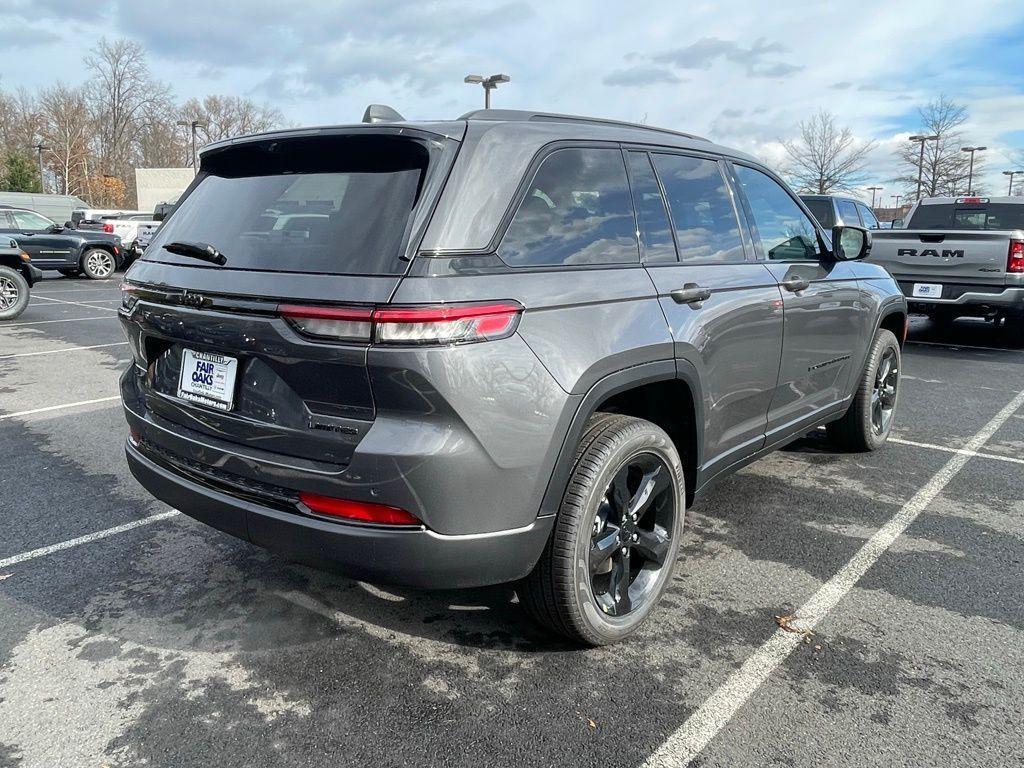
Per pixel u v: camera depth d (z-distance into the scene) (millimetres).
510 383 2213
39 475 4516
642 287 2725
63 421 5742
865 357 4602
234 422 2426
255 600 3068
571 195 2613
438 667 2613
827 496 4199
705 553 3488
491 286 2217
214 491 2545
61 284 18203
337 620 2920
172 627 2865
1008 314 8766
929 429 5578
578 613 2547
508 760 2162
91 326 10992
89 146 80375
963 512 3975
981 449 5078
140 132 84500
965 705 2396
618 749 2205
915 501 4129
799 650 2705
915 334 10734
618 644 2750
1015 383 7250
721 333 3066
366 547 2209
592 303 2504
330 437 2213
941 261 8867
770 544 3584
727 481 4438
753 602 3045
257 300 2273
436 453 2104
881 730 2277
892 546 3564
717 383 3102
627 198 2852
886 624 2877
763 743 2225
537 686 2502
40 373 7555
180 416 2648
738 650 2709
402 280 2092
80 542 3600
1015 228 10312
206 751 2203
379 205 2277
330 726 2309
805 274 3789
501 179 2365
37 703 2414
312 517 2283
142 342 2830
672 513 2906
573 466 2496
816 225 4125
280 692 2477
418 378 2072
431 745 2225
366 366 2086
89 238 19328
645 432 2672
